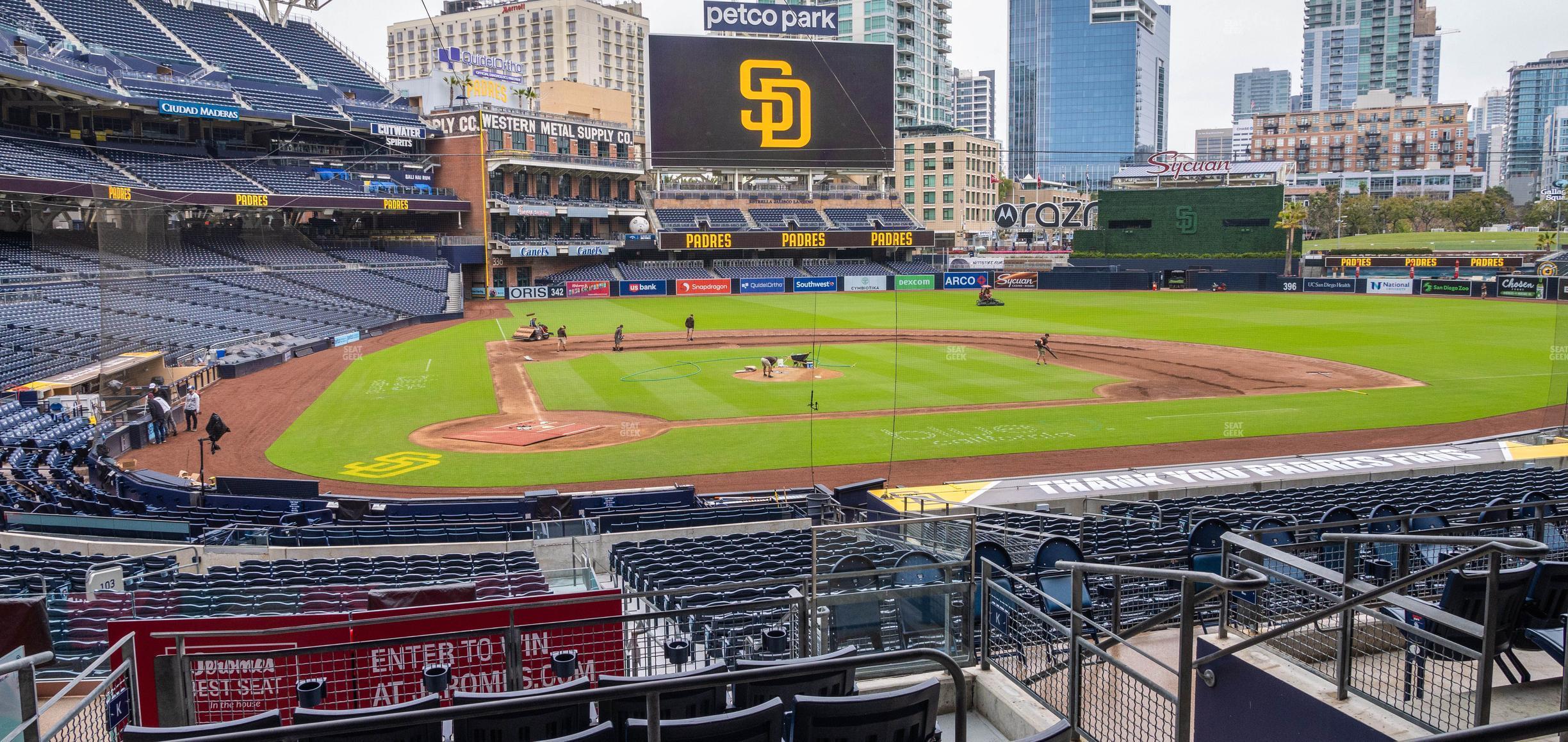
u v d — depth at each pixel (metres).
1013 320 73.25
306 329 62.00
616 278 101.94
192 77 77.19
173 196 68.62
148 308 54.34
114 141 76.12
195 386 44.19
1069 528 17.75
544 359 54.84
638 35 194.88
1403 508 14.85
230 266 70.56
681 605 11.92
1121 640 7.36
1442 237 147.00
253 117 76.69
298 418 38.81
